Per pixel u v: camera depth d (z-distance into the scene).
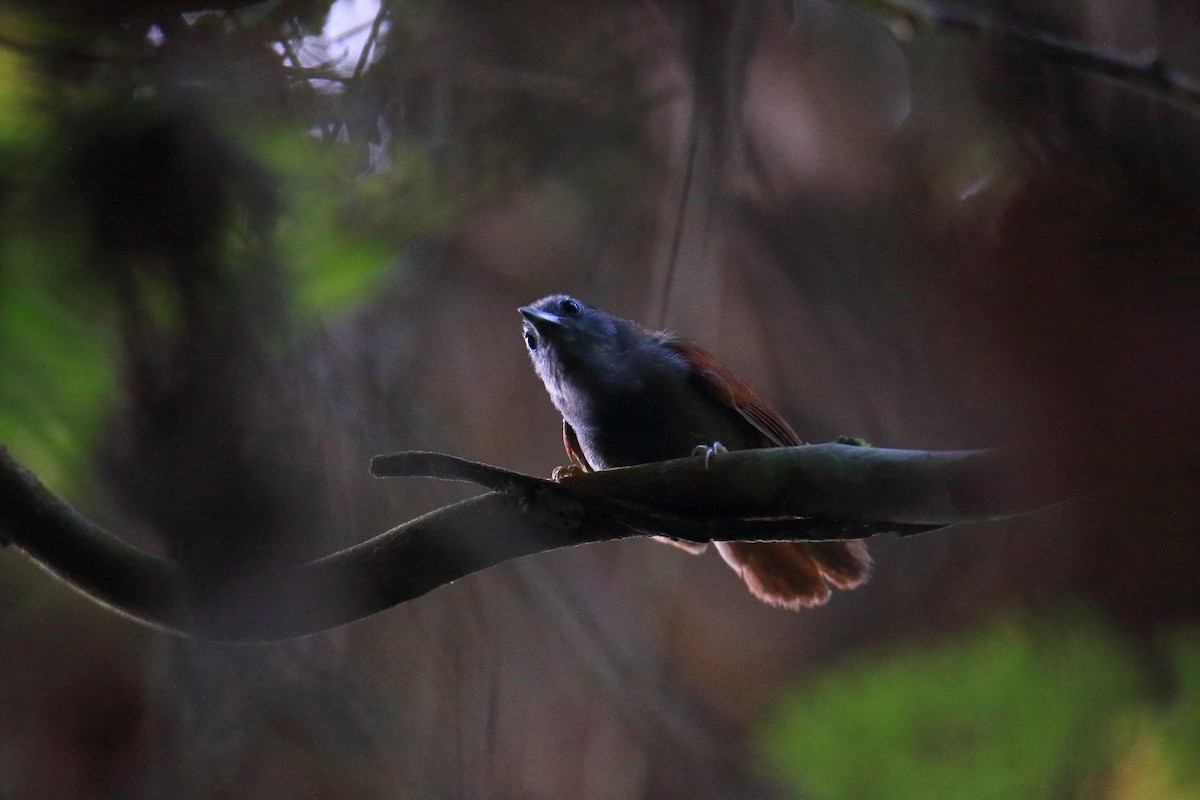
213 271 9.48
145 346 9.27
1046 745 8.92
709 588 14.78
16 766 10.92
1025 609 9.20
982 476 5.82
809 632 13.76
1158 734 8.51
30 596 11.51
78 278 9.16
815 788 9.61
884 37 11.41
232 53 9.34
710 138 10.59
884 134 11.49
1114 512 7.09
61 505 6.59
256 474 9.57
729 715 13.91
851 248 11.80
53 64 8.98
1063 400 5.34
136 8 8.99
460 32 11.03
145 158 9.20
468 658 11.05
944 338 7.18
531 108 11.34
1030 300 5.36
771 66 11.66
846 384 11.80
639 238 12.55
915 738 9.33
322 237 10.56
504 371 13.29
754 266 12.11
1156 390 5.13
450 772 10.67
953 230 6.97
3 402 9.18
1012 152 8.27
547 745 12.49
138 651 11.27
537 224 12.67
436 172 11.10
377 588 6.68
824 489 6.31
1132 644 8.45
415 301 12.55
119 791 10.88
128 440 9.39
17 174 9.05
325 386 10.23
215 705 10.93
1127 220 5.32
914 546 12.11
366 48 10.28
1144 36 9.46
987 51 9.49
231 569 6.57
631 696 12.72
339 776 10.64
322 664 10.92
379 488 10.23
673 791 12.66
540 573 12.23
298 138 9.93
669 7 11.33
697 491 6.50
